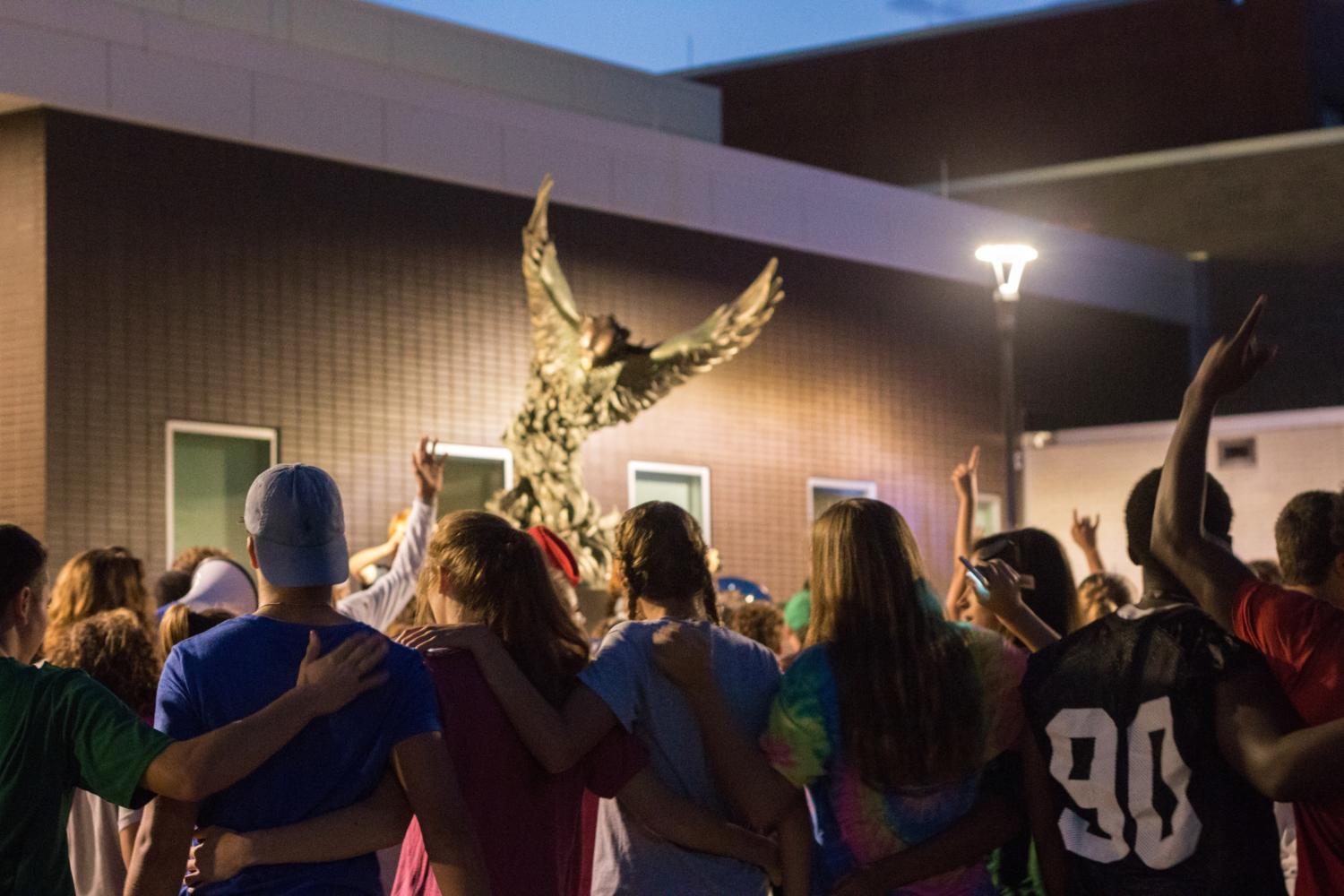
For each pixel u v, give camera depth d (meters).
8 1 11.71
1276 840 3.18
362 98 13.91
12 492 11.88
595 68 18.69
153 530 12.33
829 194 18.45
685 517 3.92
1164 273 25.11
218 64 12.91
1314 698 3.04
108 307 12.19
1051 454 21.94
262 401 13.10
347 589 8.13
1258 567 6.49
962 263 20.25
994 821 3.50
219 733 3.00
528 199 15.30
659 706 3.74
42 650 5.43
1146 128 30.42
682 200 16.73
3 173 12.07
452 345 14.51
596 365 12.77
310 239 13.54
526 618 3.70
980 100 31.41
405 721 3.19
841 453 18.45
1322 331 25.73
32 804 3.05
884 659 3.47
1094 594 6.34
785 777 3.57
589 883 4.01
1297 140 26.09
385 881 5.00
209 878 3.09
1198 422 3.20
